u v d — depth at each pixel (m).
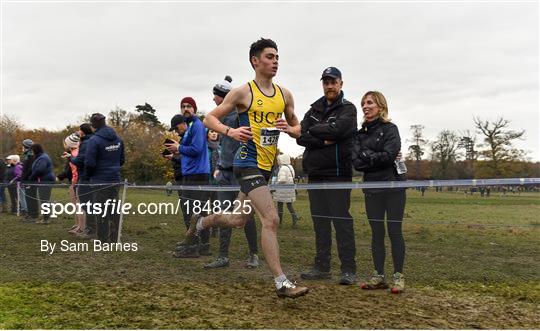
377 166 4.02
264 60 3.41
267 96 3.43
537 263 4.86
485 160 45.94
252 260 4.59
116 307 3.14
